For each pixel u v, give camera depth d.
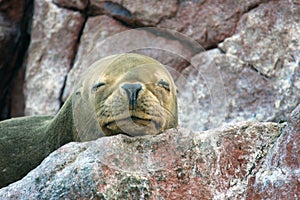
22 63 33.81
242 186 16.44
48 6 32.03
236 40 28.22
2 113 33.72
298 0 27.62
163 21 29.58
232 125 17.34
